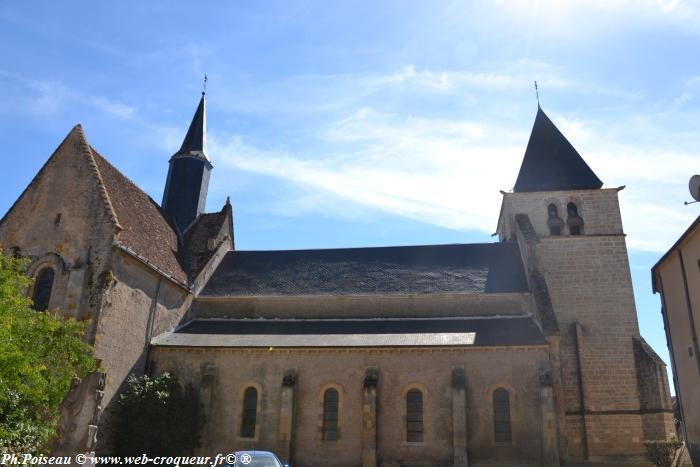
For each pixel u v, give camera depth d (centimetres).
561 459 2619
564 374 3350
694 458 2831
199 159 4328
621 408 3206
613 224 3741
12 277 2016
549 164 4066
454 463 2641
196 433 2811
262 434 2827
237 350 2986
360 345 2914
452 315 3350
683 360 2977
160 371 2977
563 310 3506
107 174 3177
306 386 2897
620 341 3388
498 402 2784
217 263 3956
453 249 3866
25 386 1827
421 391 2836
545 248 3684
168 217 4009
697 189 2498
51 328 2081
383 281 3584
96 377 2208
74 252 2759
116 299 2745
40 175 2970
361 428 2789
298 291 3578
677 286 3020
